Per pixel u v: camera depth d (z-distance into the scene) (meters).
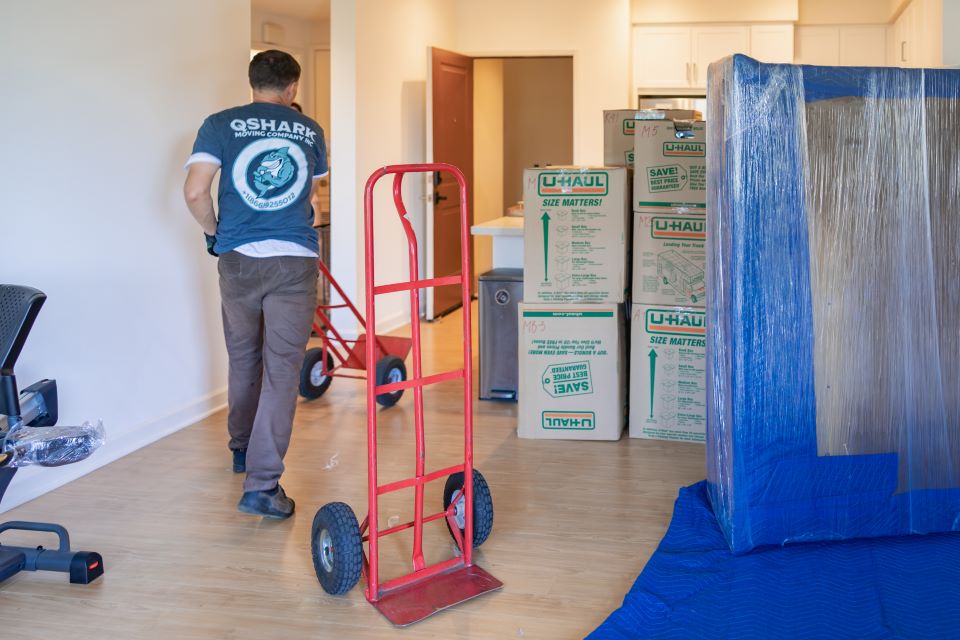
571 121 10.05
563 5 7.88
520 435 4.11
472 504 2.78
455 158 7.51
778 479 2.88
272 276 3.12
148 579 2.75
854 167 2.90
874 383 2.93
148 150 3.99
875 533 2.95
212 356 4.52
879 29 8.03
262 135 3.13
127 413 3.91
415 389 2.65
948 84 2.93
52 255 3.47
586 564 2.84
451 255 7.57
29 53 3.35
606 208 3.98
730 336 2.87
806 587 2.63
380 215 6.64
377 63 6.50
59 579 2.75
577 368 4.05
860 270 2.91
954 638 2.33
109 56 3.74
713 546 2.91
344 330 6.36
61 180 3.51
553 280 4.04
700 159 3.91
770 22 8.02
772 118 2.84
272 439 3.14
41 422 2.84
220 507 3.30
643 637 2.36
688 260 3.95
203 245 4.42
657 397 4.06
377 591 2.61
